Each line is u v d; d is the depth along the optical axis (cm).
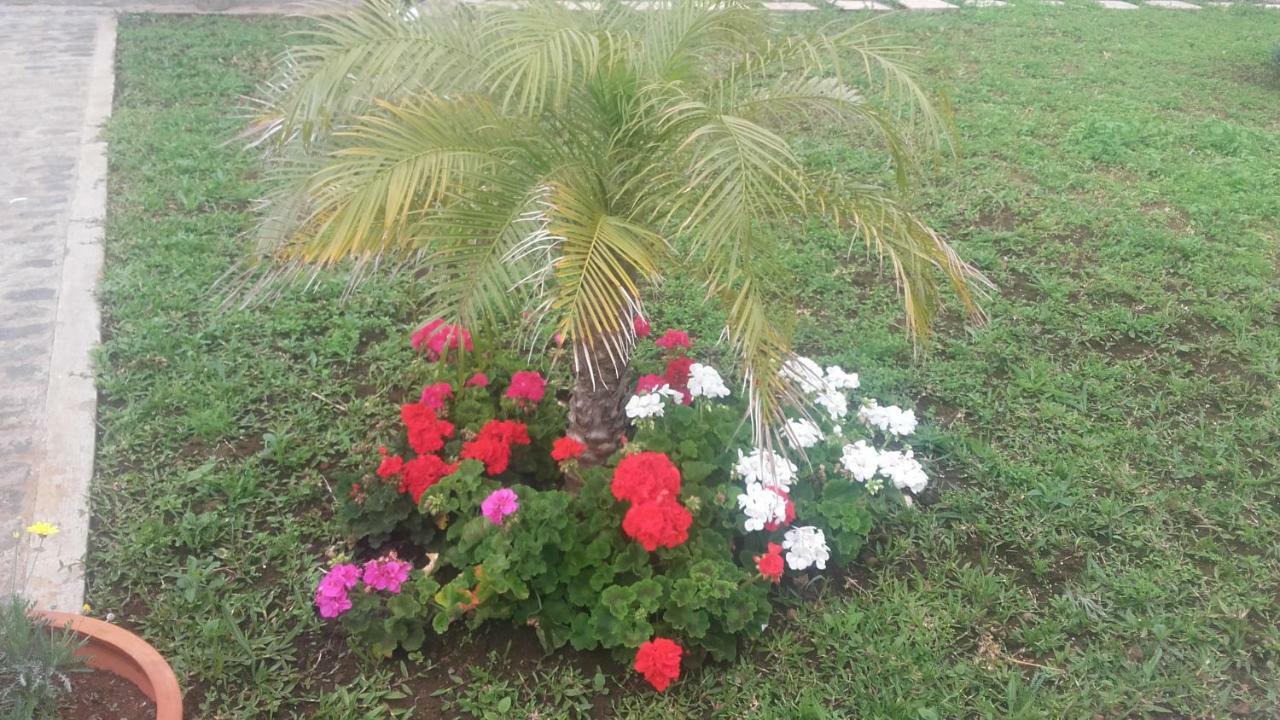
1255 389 425
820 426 339
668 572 280
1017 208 594
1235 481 363
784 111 278
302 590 298
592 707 268
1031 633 293
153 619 283
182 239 498
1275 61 910
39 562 300
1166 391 421
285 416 380
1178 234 570
